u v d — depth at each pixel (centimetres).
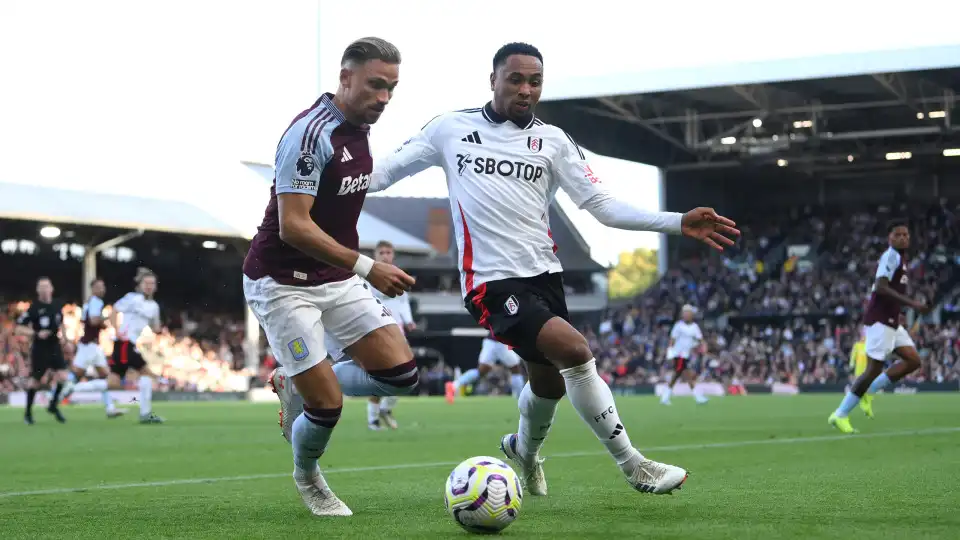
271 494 648
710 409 2116
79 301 4144
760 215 4719
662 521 489
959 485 639
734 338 4194
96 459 967
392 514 530
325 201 523
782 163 4306
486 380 4162
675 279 4538
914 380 3366
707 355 3975
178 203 3575
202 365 3916
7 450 1097
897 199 4556
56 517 538
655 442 1113
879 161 4316
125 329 1744
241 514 541
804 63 3216
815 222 4591
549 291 582
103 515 544
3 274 3947
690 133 3903
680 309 4384
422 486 687
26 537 467
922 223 4394
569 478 719
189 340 3975
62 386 1788
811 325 4209
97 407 2606
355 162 526
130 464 907
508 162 584
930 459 845
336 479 741
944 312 4028
